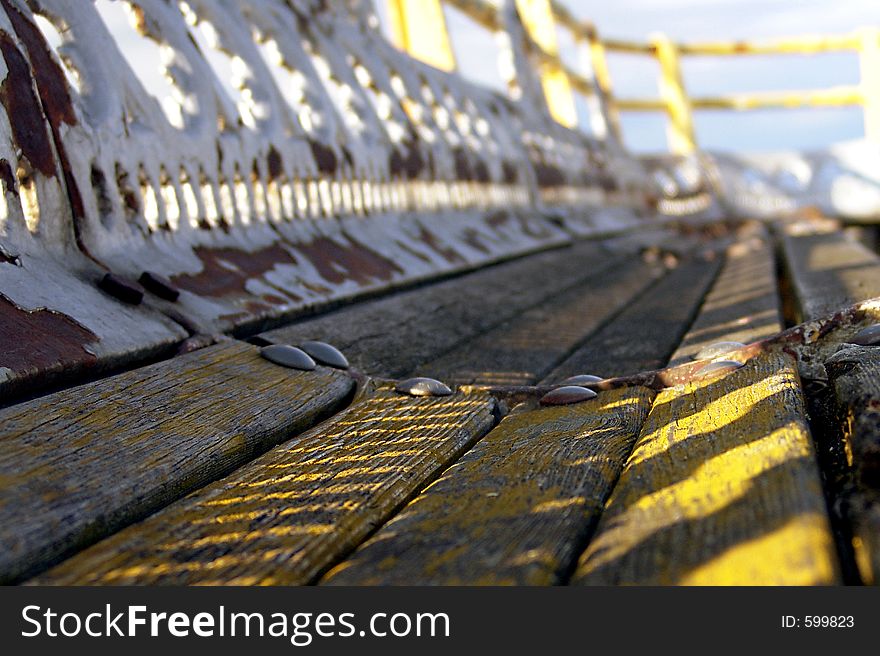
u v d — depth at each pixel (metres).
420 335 3.33
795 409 1.63
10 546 1.21
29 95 2.41
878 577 1.02
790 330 2.24
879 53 17.84
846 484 1.35
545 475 1.54
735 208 15.99
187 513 1.39
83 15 2.85
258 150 3.72
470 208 6.84
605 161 14.05
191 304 2.68
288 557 1.21
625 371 2.85
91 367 2.06
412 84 6.35
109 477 1.49
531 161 9.22
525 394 2.28
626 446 1.72
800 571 1.00
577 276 6.16
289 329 2.86
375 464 1.66
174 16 3.46
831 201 15.19
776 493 1.22
